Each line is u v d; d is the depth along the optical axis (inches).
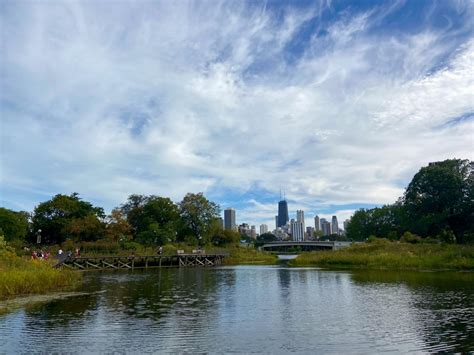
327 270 2303.2
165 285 1552.7
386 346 630.5
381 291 1277.1
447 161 3740.2
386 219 5816.9
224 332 731.4
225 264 3435.0
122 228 3932.1
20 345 648.4
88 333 725.9
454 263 2146.9
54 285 1437.0
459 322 792.9
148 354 599.8
